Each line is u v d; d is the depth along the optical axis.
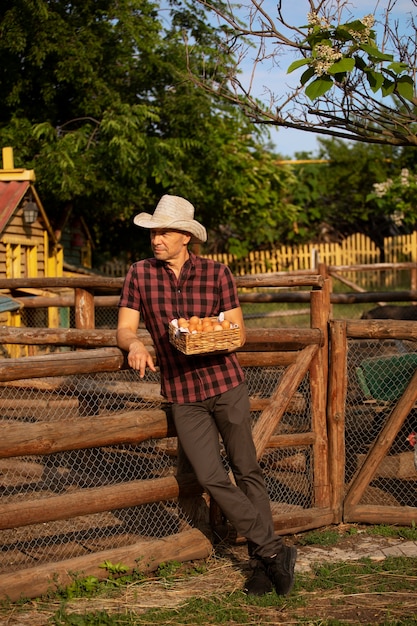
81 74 15.52
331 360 5.06
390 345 7.60
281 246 23.94
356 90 4.69
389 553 4.60
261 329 4.79
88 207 16.12
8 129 15.52
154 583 4.19
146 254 19.47
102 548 4.48
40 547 4.48
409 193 20.48
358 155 25.31
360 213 25.33
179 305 3.93
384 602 3.96
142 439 4.27
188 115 16.27
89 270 14.92
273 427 4.81
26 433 3.89
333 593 4.06
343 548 4.70
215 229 21.33
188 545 4.44
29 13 15.08
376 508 5.05
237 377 4.01
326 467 5.07
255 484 4.12
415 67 4.74
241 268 22.23
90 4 16.25
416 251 21.97
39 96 16.70
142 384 5.75
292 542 4.85
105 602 3.95
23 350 10.22
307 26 4.46
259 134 18.69
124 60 16.28
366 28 4.32
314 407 5.05
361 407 5.80
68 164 14.23
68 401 5.50
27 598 3.94
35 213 11.62
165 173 15.62
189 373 3.96
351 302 8.72
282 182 21.83
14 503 3.90
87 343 4.54
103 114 15.00
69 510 4.02
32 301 8.76
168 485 4.37
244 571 4.36
